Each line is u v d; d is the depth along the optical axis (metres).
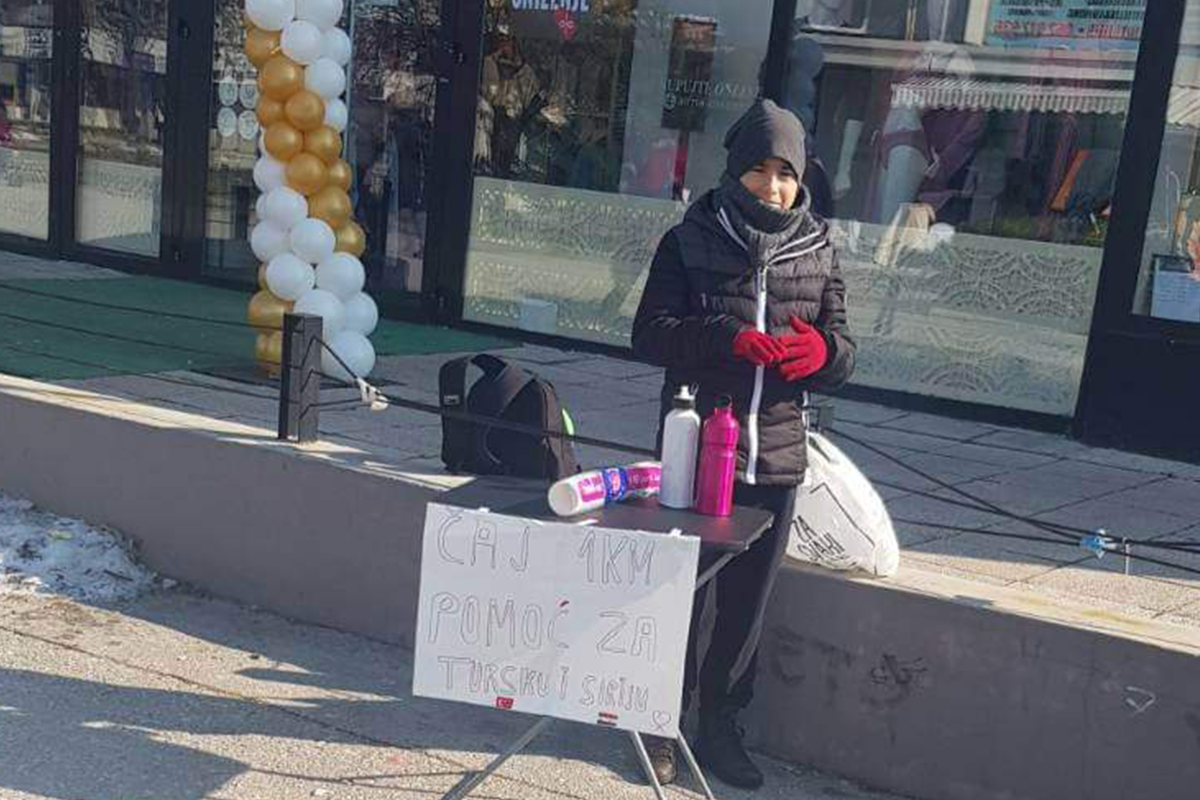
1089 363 7.54
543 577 3.57
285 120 7.60
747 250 4.04
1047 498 6.40
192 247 11.32
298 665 5.10
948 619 4.22
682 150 9.05
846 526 4.33
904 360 8.28
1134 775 3.97
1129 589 5.06
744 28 8.74
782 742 4.55
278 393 7.34
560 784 4.29
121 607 5.54
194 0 11.00
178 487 5.78
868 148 8.36
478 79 9.68
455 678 3.64
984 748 4.20
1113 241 7.43
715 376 4.09
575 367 8.91
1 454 6.30
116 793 4.07
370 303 7.79
